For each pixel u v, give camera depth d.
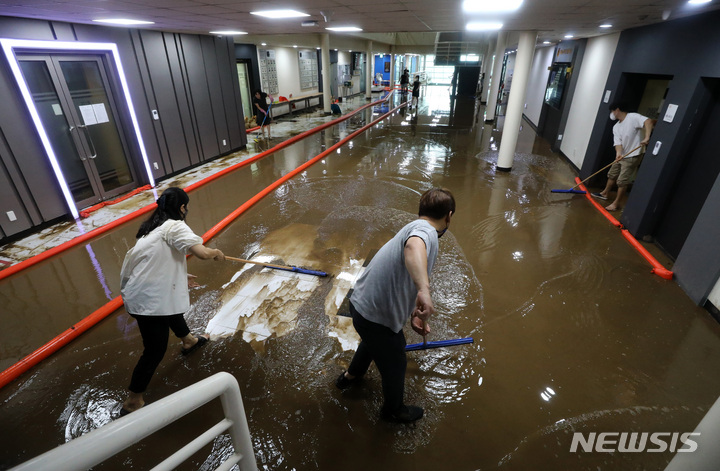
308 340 2.82
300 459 1.99
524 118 13.83
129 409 2.22
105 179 5.71
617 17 4.13
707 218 3.16
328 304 3.22
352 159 8.16
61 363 2.62
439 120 13.62
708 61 3.37
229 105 8.45
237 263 3.88
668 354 2.69
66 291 3.45
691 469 0.93
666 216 4.10
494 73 12.21
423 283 1.49
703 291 3.13
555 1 3.23
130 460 1.96
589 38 7.24
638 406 2.29
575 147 7.39
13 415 2.24
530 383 2.46
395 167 7.46
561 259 3.95
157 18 4.56
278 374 2.52
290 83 14.63
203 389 0.82
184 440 2.05
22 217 4.47
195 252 2.11
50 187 4.75
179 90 6.84
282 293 3.38
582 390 2.40
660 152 4.01
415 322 1.91
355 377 2.37
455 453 2.02
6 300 3.33
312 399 2.34
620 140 4.88
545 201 5.59
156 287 2.06
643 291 3.40
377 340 1.82
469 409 2.28
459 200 5.62
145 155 6.18
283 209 5.31
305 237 4.45
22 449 2.05
